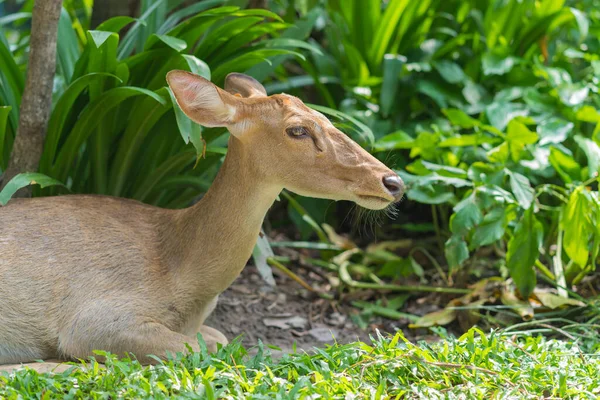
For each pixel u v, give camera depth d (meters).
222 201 5.03
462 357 4.72
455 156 7.31
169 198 6.57
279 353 6.00
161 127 6.08
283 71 9.14
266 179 4.90
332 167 4.79
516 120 6.92
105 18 7.47
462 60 8.93
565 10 8.41
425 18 8.66
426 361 4.54
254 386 4.22
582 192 6.30
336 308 7.11
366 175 4.74
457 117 7.42
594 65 7.87
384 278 7.75
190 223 5.14
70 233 5.03
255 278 7.58
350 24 8.77
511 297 6.54
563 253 7.02
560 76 7.83
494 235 6.40
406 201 8.73
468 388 4.30
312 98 9.11
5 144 6.13
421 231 8.49
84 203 5.28
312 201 8.37
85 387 4.23
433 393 4.26
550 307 6.38
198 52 6.08
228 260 5.08
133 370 4.39
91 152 6.06
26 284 4.87
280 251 8.23
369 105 8.70
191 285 5.09
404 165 8.07
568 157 7.01
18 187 5.23
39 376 4.32
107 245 5.04
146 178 6.21
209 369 4.30
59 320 4.91
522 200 6.41
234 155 5.00
